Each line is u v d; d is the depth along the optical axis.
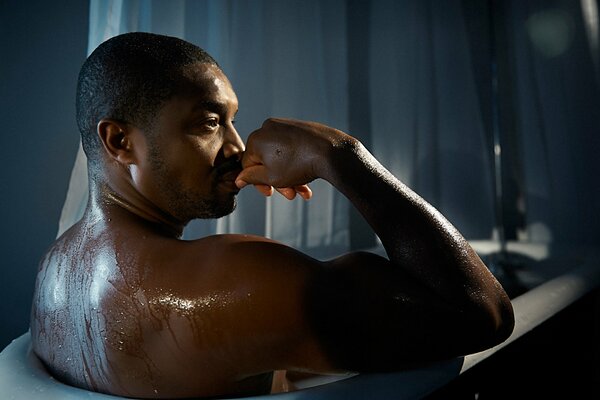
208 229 1.38
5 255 1.33
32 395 0.51
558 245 2.03
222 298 0.46
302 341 0.46
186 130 0.54
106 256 0.51
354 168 0.52
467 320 0.49
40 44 1.35
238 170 0.57
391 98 1.97
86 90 0.55
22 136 1.34
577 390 1.16
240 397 0.50
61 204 1.39
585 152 2.04
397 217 0.51
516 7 2.12
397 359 0.49
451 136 2.10
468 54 2.14
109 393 0.51
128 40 0.55
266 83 1.56
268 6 1.57
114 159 0.55
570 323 1.15
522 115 2.14
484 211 2.17
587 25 2.00
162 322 0.47
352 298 0.47
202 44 1.33
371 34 1.93
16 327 1.35
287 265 0.47
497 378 0.74
